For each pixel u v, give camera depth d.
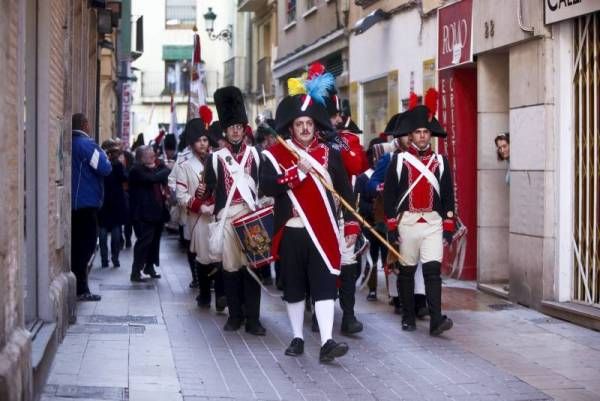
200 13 51.50
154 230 13.88
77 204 11.49
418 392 7.60
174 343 9.27
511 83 11.79
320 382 7.86
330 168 8.58
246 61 40.31
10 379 5.64
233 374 8.07
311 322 10.48
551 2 10.82
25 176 8.15
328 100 9.88
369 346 9.28
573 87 10.88
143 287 13.21
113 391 7.36
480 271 12.84
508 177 12.34
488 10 12.34
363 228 11.25
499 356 8.88
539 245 11.12
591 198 10.61
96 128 20.14
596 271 10.52
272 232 9.45
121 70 34.31
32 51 8.11
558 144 10.95
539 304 11.12
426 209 9.73
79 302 11.71
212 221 11.20
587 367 8.48
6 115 5.98
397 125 10.01
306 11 26.17
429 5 15.48
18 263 6.46
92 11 18.38
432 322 9.73
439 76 14.56
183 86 51.75
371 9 19.09
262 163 8.63
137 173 13.66
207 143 11.70
